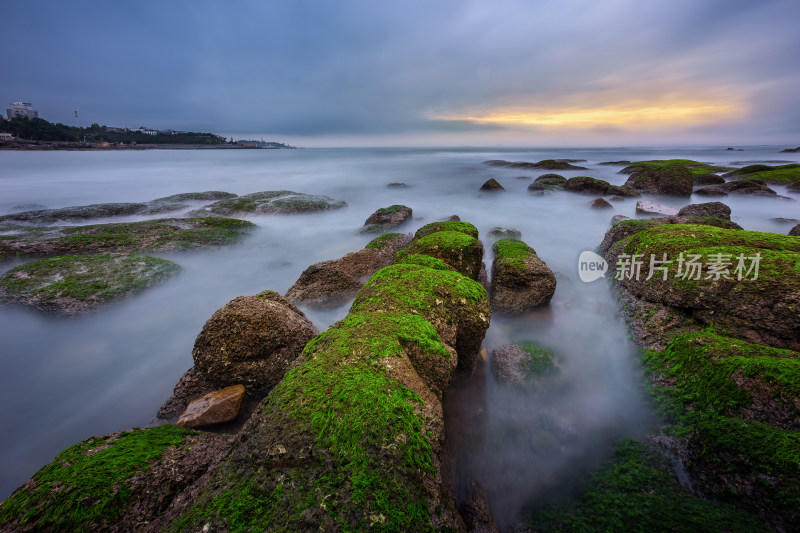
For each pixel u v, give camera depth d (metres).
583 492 4.41
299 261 14.05
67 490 3.44
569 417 6.02
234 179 40.16
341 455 3.07
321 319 9.07
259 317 6.46
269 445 3.19
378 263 11.29
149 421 6.54
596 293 10.13
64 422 6.58
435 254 9.29
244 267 13.37
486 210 23.14
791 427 4.00
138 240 13.65
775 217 20.02
